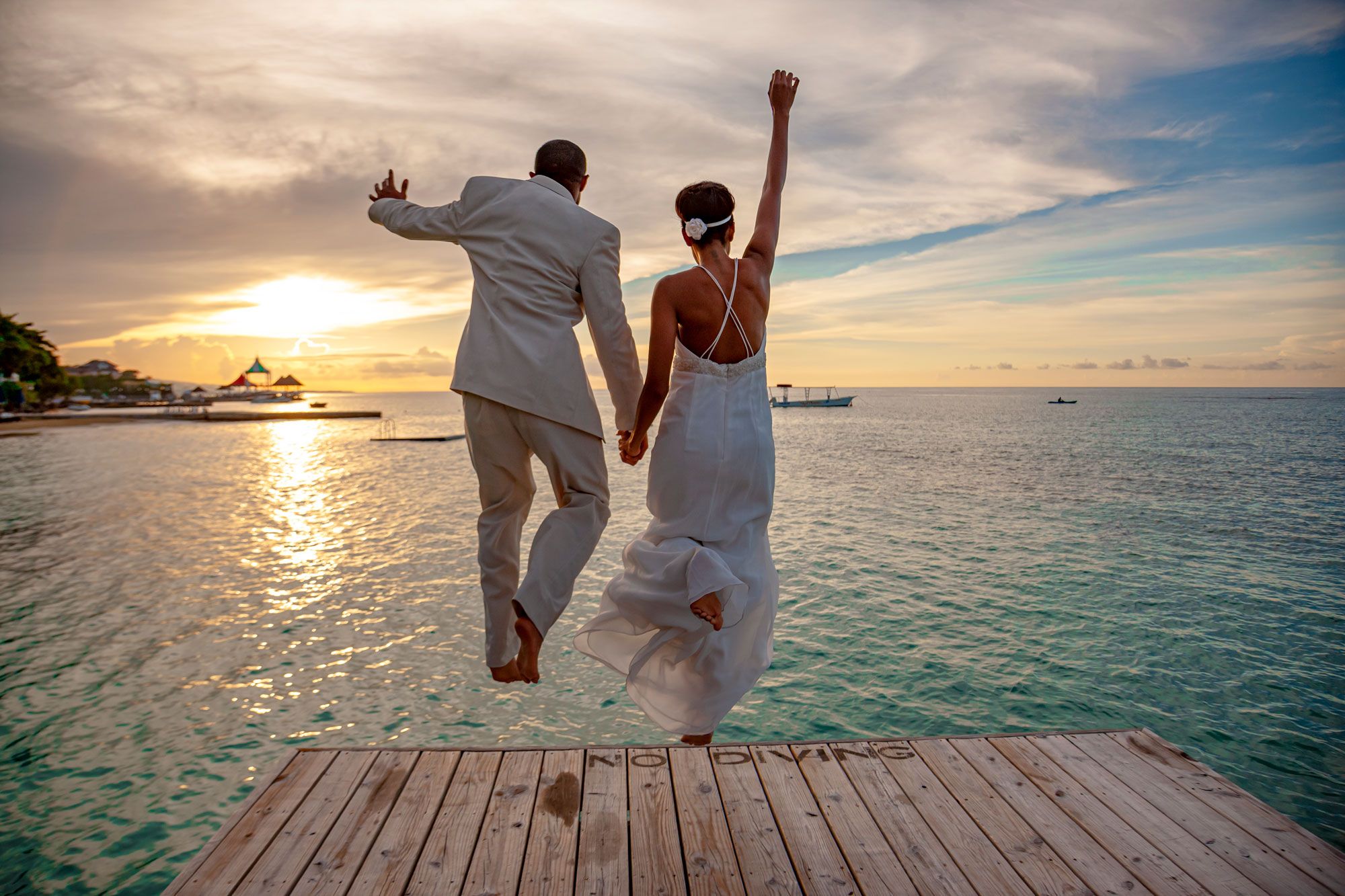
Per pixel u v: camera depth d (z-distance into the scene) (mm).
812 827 2354
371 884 2049
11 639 10609
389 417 108000
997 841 2277
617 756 2807
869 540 16969
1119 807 2475
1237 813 2436
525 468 2414
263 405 182625
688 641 2506
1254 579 13438
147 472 35188
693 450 2506
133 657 9852
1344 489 24953
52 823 6031
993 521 19391
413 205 2586
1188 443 47812
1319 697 8305
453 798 2508
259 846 2223
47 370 102688
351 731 7684
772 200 2783
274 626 11203
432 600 12641
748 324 2566
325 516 22016
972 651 9828
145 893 5180
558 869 2129
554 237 2318
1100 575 13711
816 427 71312
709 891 2043
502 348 2279
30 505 24438
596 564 14898
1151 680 8836
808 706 8219
